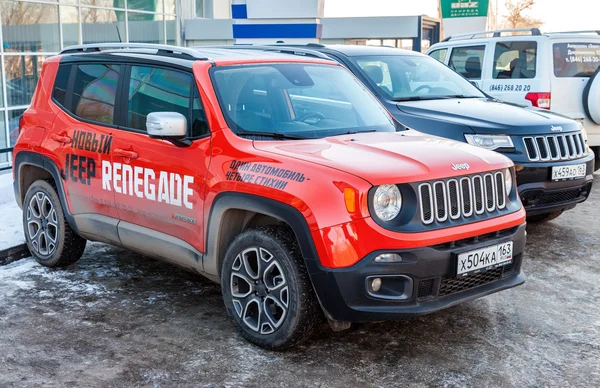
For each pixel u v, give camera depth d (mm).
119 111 5074
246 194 4102
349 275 3738
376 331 4520
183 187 4508
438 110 6953
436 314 4836
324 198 3789
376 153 4176
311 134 4586
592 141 9367
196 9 19922
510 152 6359
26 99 12789
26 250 6129
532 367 4020
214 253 4375
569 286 5488
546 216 7316
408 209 3865
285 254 3979
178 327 4570
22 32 12609
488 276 4203
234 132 4379
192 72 4656
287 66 5082
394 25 17828
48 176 5891
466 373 3934
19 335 4410
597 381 3850
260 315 4180
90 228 5301
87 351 4188
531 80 9188
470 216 4102
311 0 15406
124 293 5219
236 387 3746
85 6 14469
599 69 9133
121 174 4945
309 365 4016
